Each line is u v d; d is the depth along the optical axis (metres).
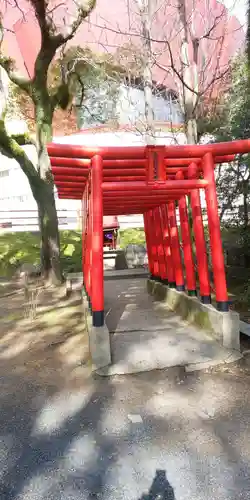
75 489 2.12
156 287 6.96
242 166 7.75
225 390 3.20
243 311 5.53
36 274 9.77
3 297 7.75
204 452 2.40
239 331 4.12
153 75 8.34
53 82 9.20
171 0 7.11
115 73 8.79
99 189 3.86
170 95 9.02
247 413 2.83
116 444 2.51
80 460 2.36
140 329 4.71
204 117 7.90
